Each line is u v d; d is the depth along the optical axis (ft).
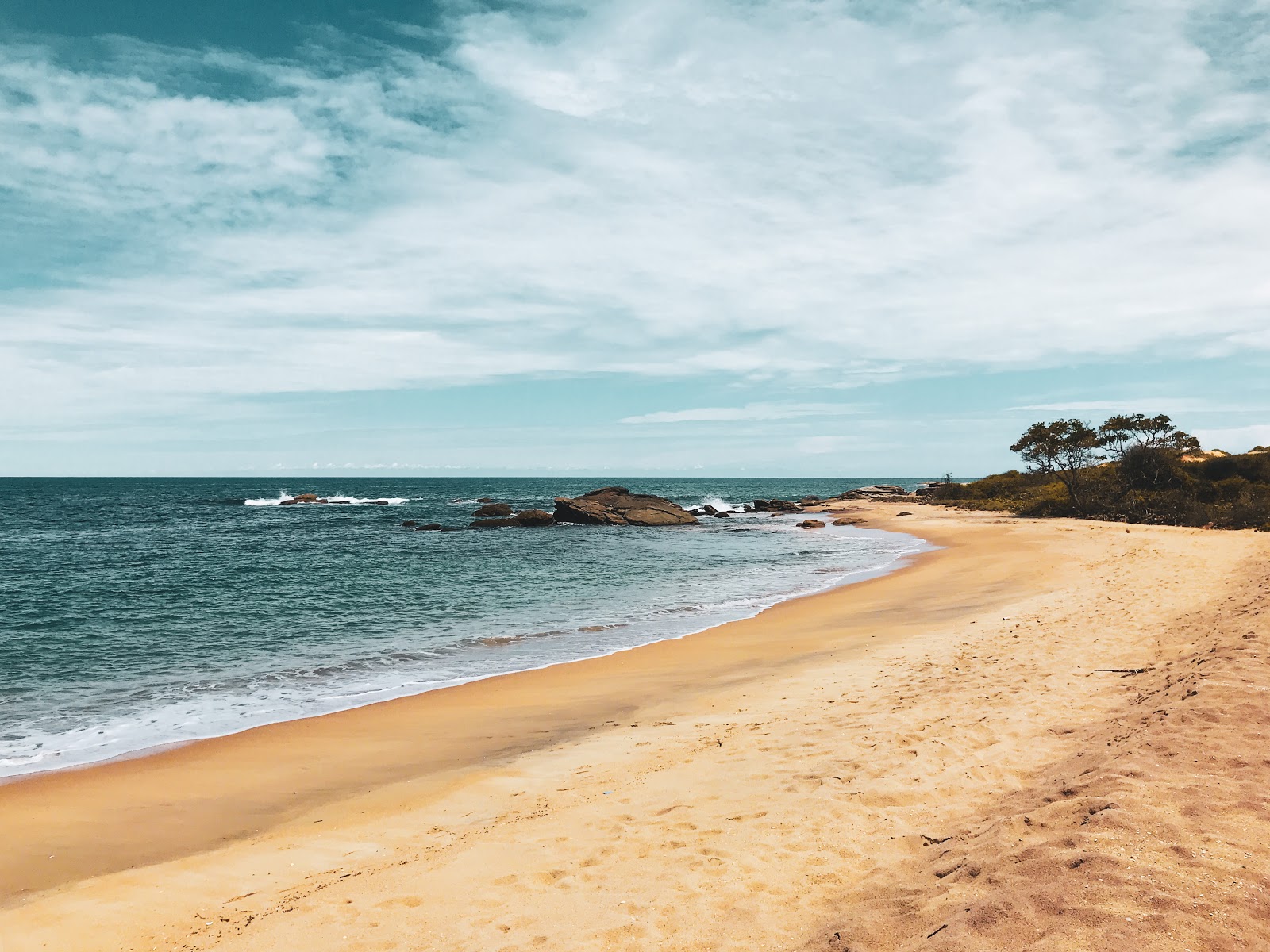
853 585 75.31
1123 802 15.49
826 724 27.81
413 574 89.92
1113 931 10.97
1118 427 163.43
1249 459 149.79
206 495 378.32
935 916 12.87
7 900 18.47
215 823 23.39
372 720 34.53
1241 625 31.99
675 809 20.80
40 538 139.74
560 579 85.05
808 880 15.90
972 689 30.50
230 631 56.65
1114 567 68.90
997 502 203.92
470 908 16.21
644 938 14.28
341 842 21.36
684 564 99.30
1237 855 12.84
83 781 27.22
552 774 25.75
